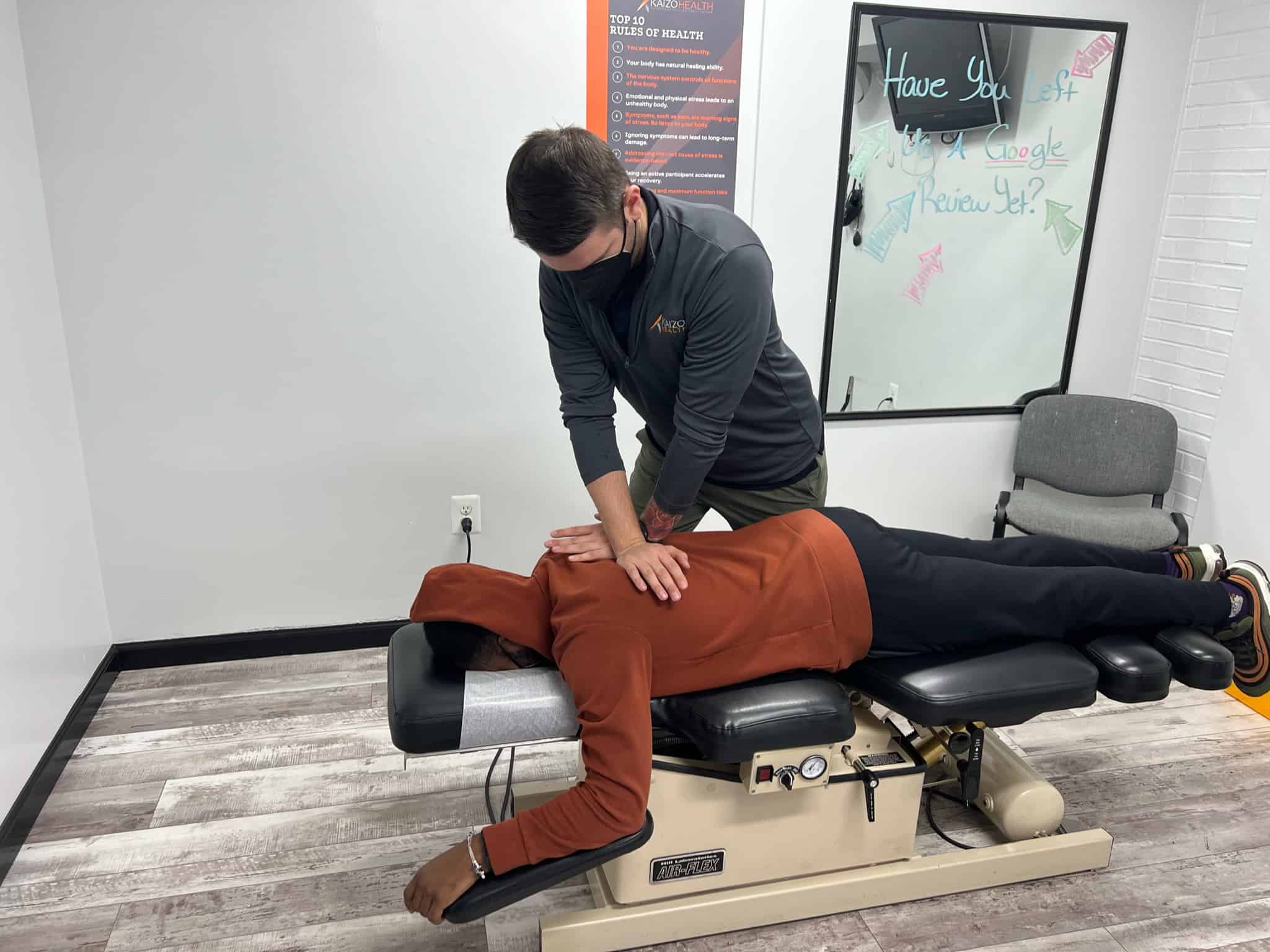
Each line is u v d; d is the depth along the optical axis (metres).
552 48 2.19
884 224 2.52
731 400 1.41
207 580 2.38
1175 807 1.91
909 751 1.60
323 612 2.49
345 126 2.12
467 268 2.29
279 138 2.10
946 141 2.49
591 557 1.46
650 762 1.25
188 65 2.01
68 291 2.09
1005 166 2.55
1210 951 1.54
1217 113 2.51
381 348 2.30
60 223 2.04
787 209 2.46
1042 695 1.49
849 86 2.37
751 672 1.40
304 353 2.26
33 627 1.88
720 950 1.52
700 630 1.37
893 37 2.35
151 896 1.62
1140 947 1.54
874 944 1.54
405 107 2.14
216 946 1.51
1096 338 2.82
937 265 2.60
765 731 1.36
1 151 1.84
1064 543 1.77
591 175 1.16
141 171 2.05
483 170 2.23
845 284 2.55
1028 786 1.70
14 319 1.88
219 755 2.03
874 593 1.48
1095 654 1.60
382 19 2.07
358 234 2.21
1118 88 2.57
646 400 1.62
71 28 1.93
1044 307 2.72
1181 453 2.70
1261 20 2.35
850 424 2.71
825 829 1.58
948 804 1.90
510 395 2.42
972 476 2.86
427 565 2.52
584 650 1.30
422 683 1.37
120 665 2.35
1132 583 1.63
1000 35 2.42
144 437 2.23
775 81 2.33
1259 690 1.84
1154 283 2.78
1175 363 2.71
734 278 1.32
